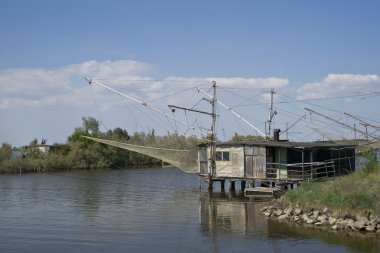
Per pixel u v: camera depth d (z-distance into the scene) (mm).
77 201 41312
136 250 23672
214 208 35969
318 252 22812
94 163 89062
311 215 28969
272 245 24141
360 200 28188
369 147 45375
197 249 23797
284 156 44031
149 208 36719
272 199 37906
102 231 27891
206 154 48375
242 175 45219
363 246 23469
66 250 23719
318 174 42719
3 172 76562
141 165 95750
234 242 24906
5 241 25469
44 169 81750
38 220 31641
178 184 56594
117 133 97062
